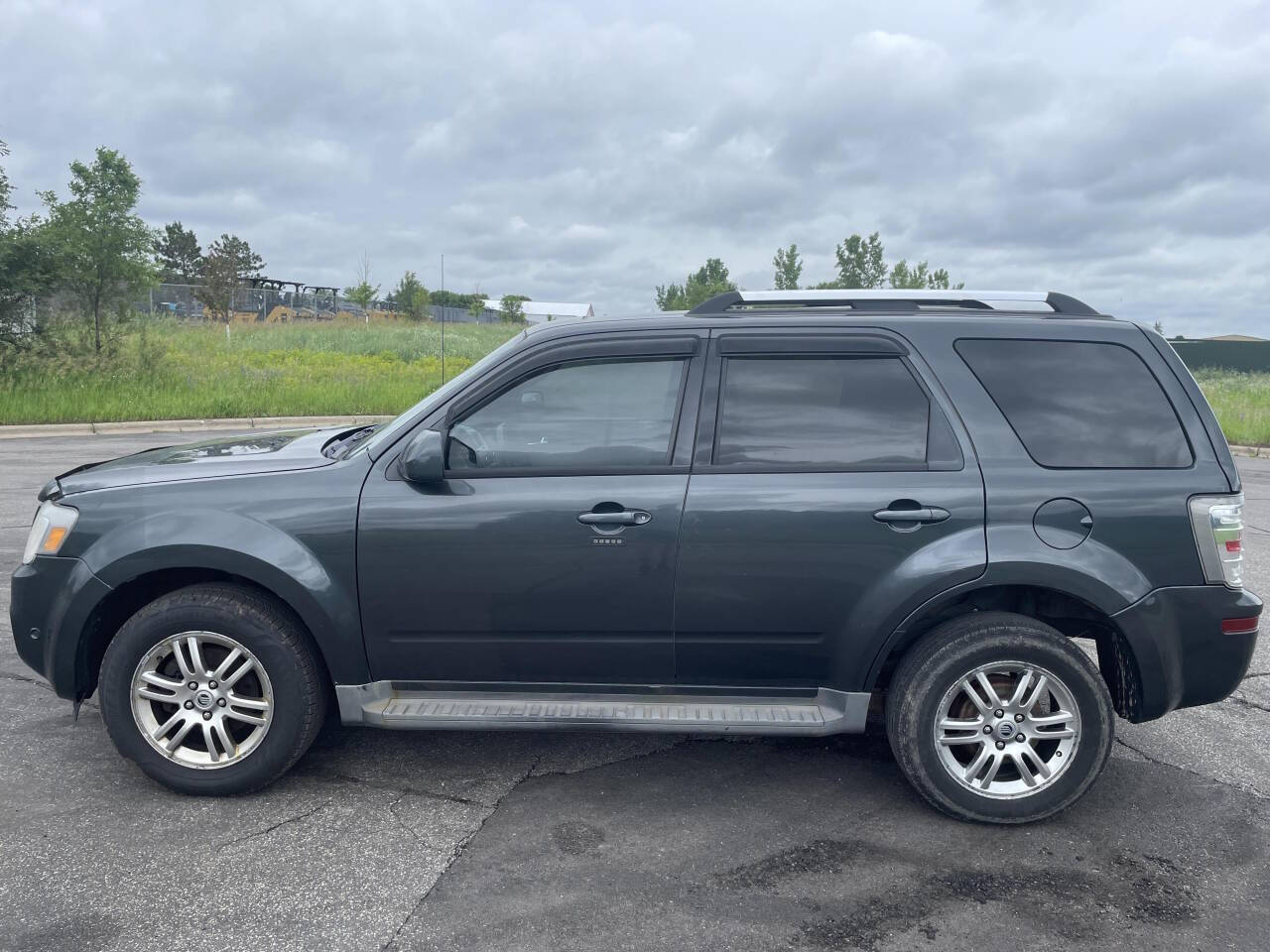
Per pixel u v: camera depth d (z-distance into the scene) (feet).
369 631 11.32
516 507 11.05
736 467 11.15
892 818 11.27
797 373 11.39
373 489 11.21
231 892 9.43
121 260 61.36
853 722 11.22
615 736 13.70
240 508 11.20
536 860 10.13
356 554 11.13
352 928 8.82
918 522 10.85
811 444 11.21
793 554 10.94
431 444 10.80
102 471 12.07
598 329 11.61
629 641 11.28
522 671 11.48
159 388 61.72
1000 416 11.14
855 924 9.03
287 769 11.61
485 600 11.16
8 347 59.00
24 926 8.77
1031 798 11.00
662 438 11.30
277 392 63.82
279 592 11.07
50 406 53.01
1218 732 14.15
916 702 10.94
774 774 12.50
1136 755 13.29
